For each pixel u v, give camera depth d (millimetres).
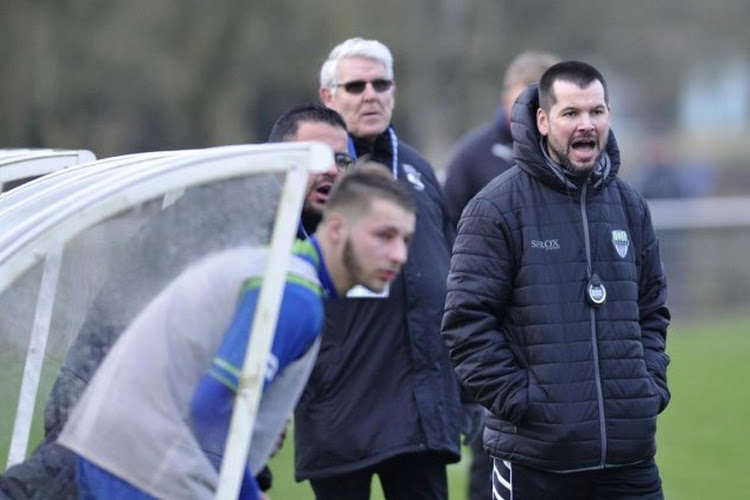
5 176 18766
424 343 20484
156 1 91250
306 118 18766
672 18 135750
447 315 18188
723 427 39375
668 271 66312
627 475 18047
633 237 18609
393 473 20875
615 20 130875
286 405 13969
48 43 84938
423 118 109000
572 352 17672
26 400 14383
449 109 113562
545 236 17953
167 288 13641
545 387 17594
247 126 106812
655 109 147500
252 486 13945
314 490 20906
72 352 13938
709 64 144500
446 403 20609
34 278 13766
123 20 91062
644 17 132875
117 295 13781
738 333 61469
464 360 18062
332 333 20281
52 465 13773
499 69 113750
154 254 13680
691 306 66375
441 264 21125
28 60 83062
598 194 18266
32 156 19000
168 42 93875
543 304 17750
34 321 14031
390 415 20234
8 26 82250
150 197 13281
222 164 13367
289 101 108500
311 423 20359
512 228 17969
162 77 94125
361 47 21281
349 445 20172
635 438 17766
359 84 21156
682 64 142000
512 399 17656
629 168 125562
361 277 13781
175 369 13406
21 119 83375
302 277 13656
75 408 13844
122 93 94188
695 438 37719
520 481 18094
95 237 13734
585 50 128500
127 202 13242
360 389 20219
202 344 13391
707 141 145125
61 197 15172
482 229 18078
